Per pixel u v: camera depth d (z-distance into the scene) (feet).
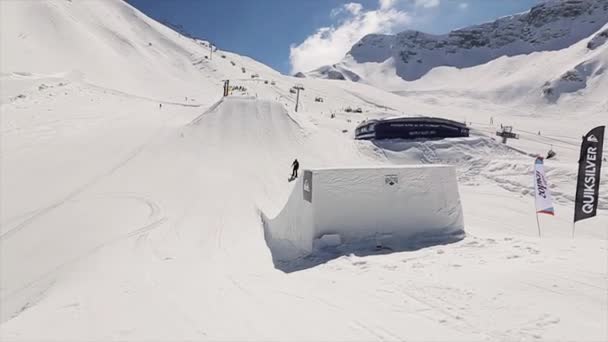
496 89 523.70
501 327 11.91
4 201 49.39
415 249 23.25
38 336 14.14
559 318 11.98
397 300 15.06
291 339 12.60
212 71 271.69
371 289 16.66
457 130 105.60
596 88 417.90
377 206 25.88
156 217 45.62
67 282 28.17
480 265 18.26
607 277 14.48
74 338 13.75
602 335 10.77
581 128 229.66
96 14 279.49
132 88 177.88
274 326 13.80
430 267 18.85
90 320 15.62
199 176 64.75
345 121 167.43
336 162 86.02
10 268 33.68
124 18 317.22
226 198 55.42
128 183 58.18
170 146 78.28
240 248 33.45
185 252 33.88
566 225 46.03
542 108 423.64
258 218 46.88
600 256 17.43
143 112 112.68
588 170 29.94
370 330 12.76
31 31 196.24
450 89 583.58
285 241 30.68
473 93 532.32
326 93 304.50
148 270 26.71
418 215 26.18
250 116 98.94
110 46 239.91
